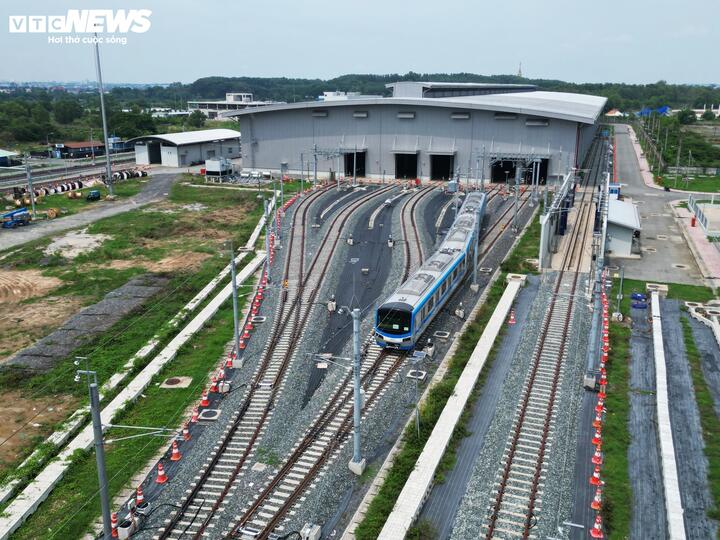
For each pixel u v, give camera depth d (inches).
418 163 4328.3
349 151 4276.6
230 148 6053.2
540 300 2105.1
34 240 3024.1
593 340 1508.4
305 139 4653.1
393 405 1473.9
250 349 1808.6
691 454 1254.3
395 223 3127.5
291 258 2657.5
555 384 1544.0
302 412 1455.5
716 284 2278.5
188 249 2874.0
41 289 2359.7
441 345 1788.9
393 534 1027.9
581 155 4478.3
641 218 3346.5
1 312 2132.1
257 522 1091.3
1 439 1374.3
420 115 4237.2
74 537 1066.7
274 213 3393.2
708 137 7386.8
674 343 1777.8
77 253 2815.0
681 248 2760.8
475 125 4104.3
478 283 2279.8
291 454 1291.8
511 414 1407.5
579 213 3282.5
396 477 1192.2
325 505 1134.4
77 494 1189.1
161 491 1182.3
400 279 2351.1
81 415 1454.2
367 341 1825.8
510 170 4141.2
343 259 2605.8
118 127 7765.8
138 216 3516.2
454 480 1184.8
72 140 7682.1
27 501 1154.0
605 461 1230.9
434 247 2719.0
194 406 1503.4
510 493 1143.6
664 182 4434.1
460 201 3538.4
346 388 1556.3
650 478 1181.7
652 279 2330.2
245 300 2207.2
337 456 1280.8
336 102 4397.1
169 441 1358.3
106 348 1833.2
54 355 1785.2
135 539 1053.8
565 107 4537.4
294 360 1721.2
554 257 2568.9
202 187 4377.5
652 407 1434.5
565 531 1044.5
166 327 1968.5
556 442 1298.0
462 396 1472.7
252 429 1392.7
